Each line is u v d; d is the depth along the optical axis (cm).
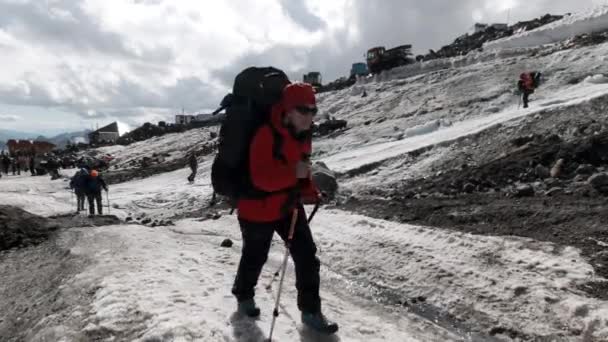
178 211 1925
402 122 2914
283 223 344
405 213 978
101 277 474
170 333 333
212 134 5250
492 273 569
